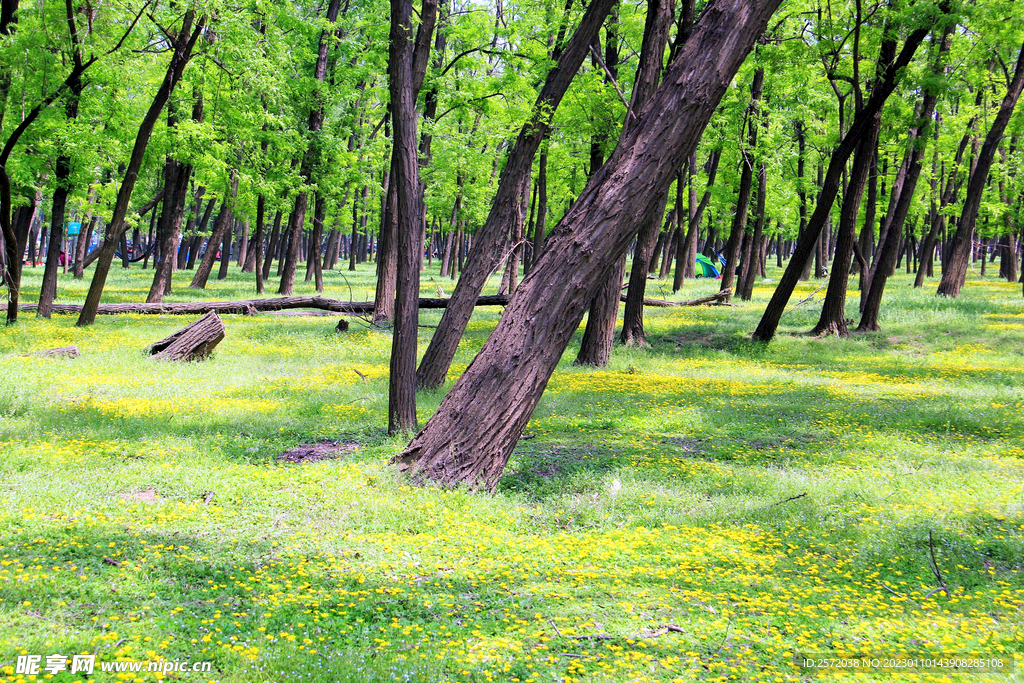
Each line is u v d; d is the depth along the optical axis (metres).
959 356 17.84
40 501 6.39
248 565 5.25
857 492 7.43
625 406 11.90
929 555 5.84
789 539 6.12
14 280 18.25
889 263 21.17
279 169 29.36
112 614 4.32
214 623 4.25
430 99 19.81
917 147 19.64
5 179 17.03
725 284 30.62
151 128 19.08
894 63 18.55
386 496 6.88
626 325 19.89
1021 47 22.39
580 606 4.67
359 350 17.66
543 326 7.52
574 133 17.72
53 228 20.73
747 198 29.91
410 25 9.20
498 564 5.44
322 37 27.97
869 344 19.81
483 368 7.57
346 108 30.50
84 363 13.97
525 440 9.73
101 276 19.39
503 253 12.63
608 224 7.37
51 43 17.73
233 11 18.92
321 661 3.84
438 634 4.22
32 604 4.39
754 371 16.11
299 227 31.80
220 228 35.09
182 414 10.27
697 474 8.16
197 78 23.20
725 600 4.81
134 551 5.38
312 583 4.93
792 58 19.19
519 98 16.48
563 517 6.79
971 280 40.50
